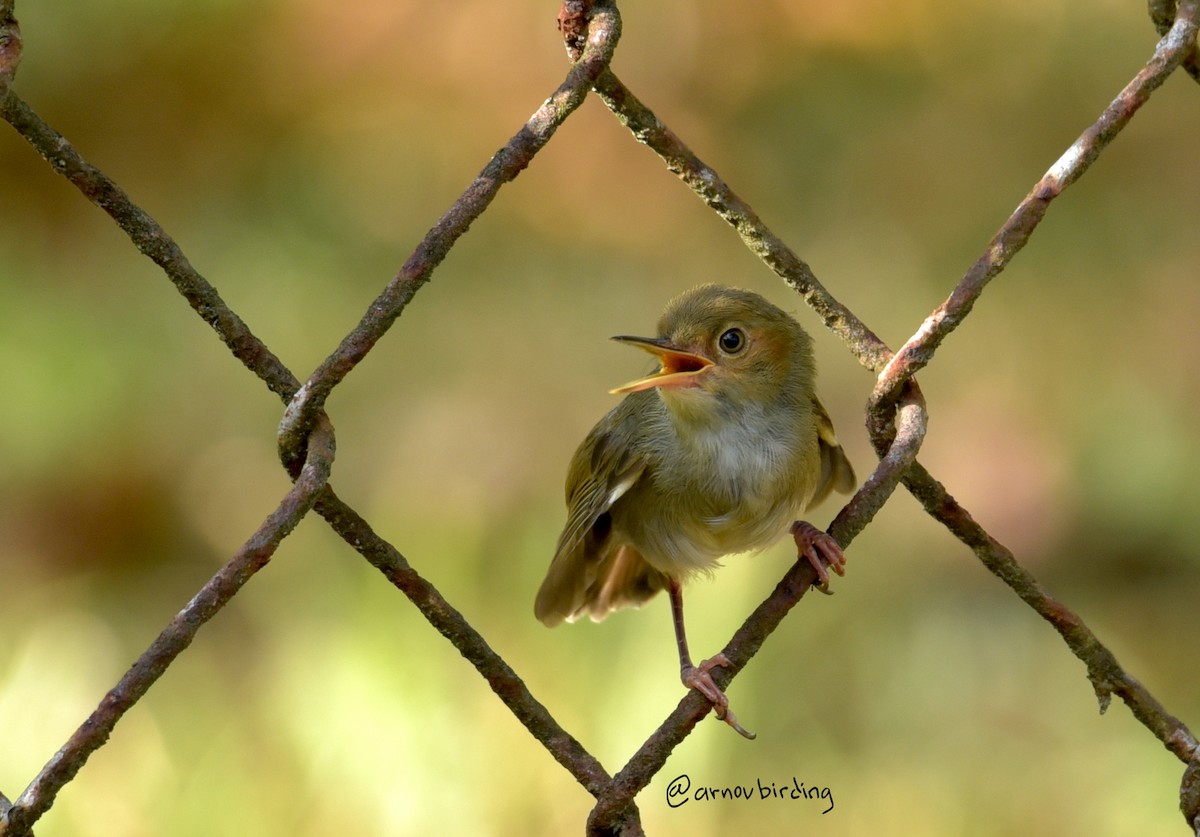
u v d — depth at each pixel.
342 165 12.12
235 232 12.12
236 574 3.94
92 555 11.23
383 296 4.14
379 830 8.37
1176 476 12.83
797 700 10.98
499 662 4.50
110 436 11.45
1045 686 11.66
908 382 4.76
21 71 11.24
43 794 3.76
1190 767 4.99
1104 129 4.63
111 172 11.59
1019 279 13.49
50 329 11.22
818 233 13.27
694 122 12.45
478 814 8.30
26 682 10.23
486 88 11.81
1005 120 13.36
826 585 5.95
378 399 12.72
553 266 13.13
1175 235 13.36
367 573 9.32
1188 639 12.23
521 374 12.81
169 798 8.86
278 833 8.53
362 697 8.67
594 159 12.31
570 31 4.45
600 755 8.50
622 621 8.84
